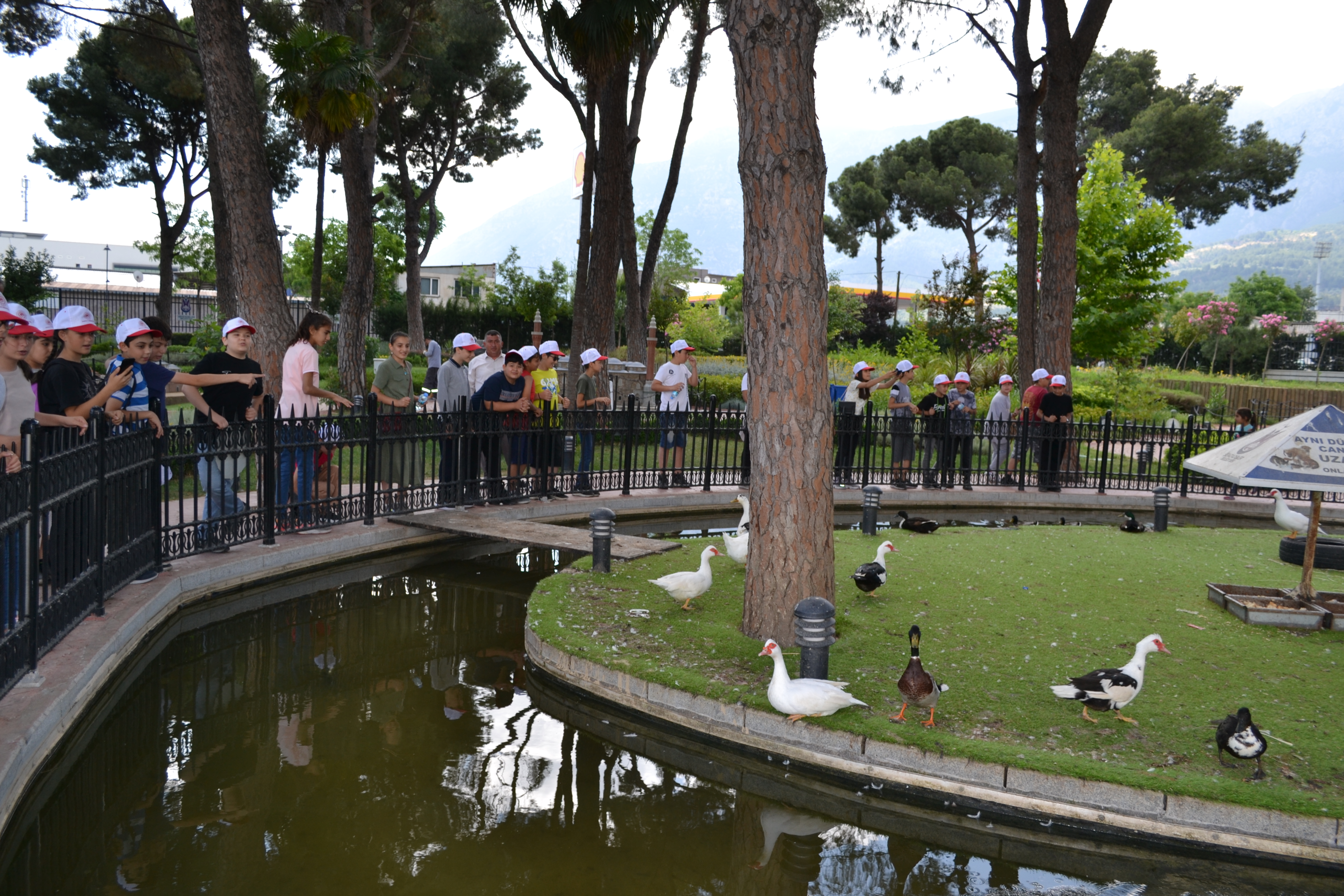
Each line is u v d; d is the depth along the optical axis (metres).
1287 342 44.25
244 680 6.34
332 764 5.05
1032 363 18.28
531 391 11.66
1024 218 18.14
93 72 30.33
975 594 8.22
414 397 10.78
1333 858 4.22
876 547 10.39
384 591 8.70
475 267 52.34
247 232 12.64
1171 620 7.59
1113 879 4.23
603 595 7.72
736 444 14.13
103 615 6.14
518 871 4.03
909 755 4.81
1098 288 24.20
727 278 67.81
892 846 4.50
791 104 5.94
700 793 5.00
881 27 19.72
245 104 12.49
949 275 27.70
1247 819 4.29
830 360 26.86
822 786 5.02
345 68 14.69
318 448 9.27
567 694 6.23
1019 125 18.02
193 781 4.78
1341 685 6.09
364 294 20.98
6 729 4.31
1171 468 16.22
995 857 4.44
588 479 12.79
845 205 47.97
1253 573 9.60
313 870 3.93
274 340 12.89
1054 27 16.56
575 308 19.16
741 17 5.93
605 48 15.88
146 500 7.20
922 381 23.95
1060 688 5.22
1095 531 12.16
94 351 23.86
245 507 8.59
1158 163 38.41
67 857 3.97
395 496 10.31
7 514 4.51
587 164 18.81
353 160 20.39
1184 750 4.88
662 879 4.03
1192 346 42.38
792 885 4.05
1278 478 6.80
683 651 6.27
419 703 6.05
